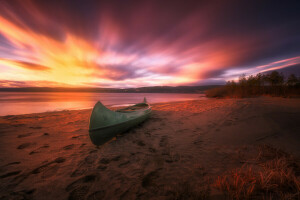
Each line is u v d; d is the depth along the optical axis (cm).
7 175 228
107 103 1844
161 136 423
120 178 226
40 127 519
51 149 334
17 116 743
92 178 226
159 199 178
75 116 741
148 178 224
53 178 224
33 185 207
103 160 284
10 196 184
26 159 283
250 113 609
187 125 528
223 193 178
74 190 198
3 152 309
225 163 258
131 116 496
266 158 262
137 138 411
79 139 404
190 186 199
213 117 611
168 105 1181
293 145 298
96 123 342
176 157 291
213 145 342
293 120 452
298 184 174
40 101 2181
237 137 376
